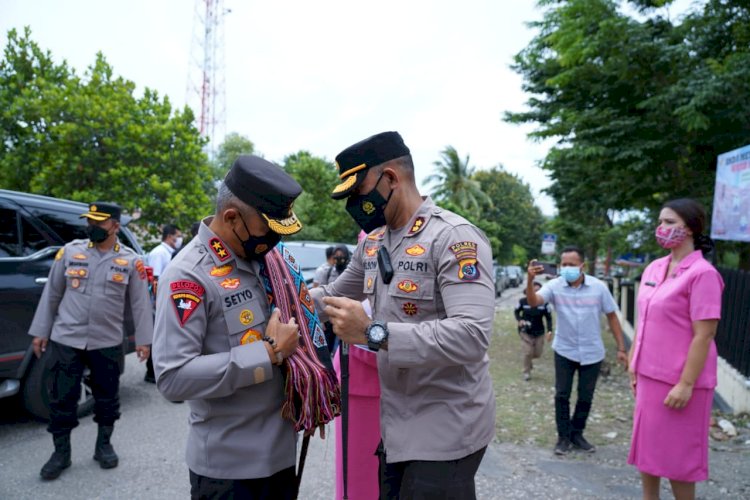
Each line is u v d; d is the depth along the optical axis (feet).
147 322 12.98
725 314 19.61
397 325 5.66
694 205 9.19
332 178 90.17
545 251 67.97
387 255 6.58
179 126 43.50
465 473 6.20
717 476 12.38
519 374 25.05
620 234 38.06
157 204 41.83
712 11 29.14
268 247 5.74
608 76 30.58
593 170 33.42
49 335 12.17
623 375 24.47
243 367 5.23
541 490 11.78
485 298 5.85
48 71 46.75
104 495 11.12
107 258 12.40
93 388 12.41
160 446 13.85
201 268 5.55
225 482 5.65
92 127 40.04
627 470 13.08
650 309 9.46
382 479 7.08
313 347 6.11
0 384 13.75
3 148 41.34
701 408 8.94
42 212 15.44
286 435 5.92
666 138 29.04
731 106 26.07
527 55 37.45
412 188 6.66
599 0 28.27
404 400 6.35
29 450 13.43
